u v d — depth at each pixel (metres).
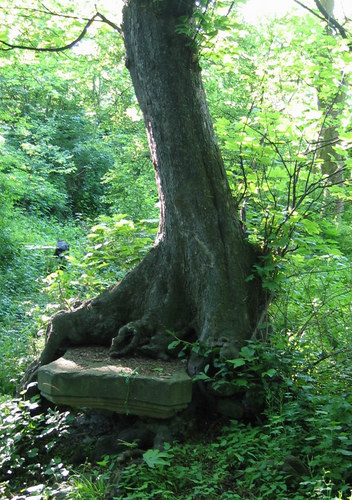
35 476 4.97
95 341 5.88
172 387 4.73
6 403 5.29
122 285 5.82
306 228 5.54
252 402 4.93
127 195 15.22
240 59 8.98
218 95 11.46
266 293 5.61
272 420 4.58
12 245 14.43
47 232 19.59
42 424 5.52
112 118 15.20
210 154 5.58
